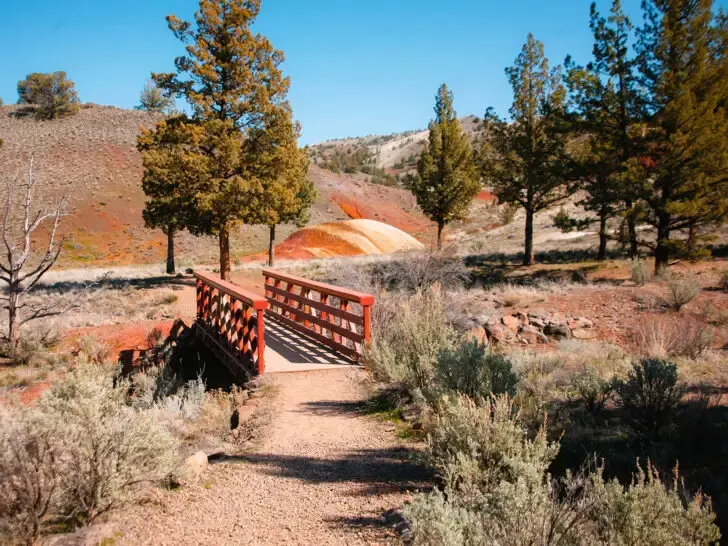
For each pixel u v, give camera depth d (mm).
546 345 12250
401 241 43094
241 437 6746
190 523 4125
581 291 17391
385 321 10219
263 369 9055
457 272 18938
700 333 10820
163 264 47250
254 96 24531
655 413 5895
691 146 18219
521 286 20828
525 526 2926
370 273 18469
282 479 4996
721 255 23672
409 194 120938
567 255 30141
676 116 18844
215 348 12461
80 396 4711
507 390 6047
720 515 3521
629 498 3096
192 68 23688
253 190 24062
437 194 34375
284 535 3811
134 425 4516
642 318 13742
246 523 4078
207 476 5215
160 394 9453
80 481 4004
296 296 13008
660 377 6016
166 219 25984
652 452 4926
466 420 4473
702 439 5125
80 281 28594
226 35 24031
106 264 51906
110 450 4234
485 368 6016
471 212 82000
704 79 19953
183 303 22328
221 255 25500
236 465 5492
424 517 3059
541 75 26891
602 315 14391
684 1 19781
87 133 85688
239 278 29547
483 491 3908
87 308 20062
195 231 26531
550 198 27891
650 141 20312
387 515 3936
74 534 3801
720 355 10508
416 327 7516
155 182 24375
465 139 34719
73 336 15961
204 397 8586
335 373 9172
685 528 2988
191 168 23203
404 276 16875
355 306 11672
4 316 18641
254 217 25078
